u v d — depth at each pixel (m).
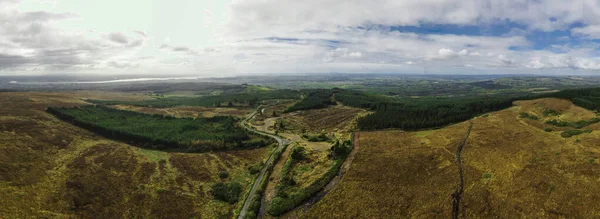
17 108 132.38
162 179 93.06
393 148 102.38
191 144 127.56
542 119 114.62
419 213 63.28
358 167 88.88
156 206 78.19
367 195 73.19
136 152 112.75
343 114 194.12
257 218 72.94
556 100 136.25
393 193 72.31
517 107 139.00
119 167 94.88
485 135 100.50
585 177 61.66
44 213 65.69
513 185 65.44
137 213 74.25
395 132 127.56
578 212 53.03
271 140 134.25
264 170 101.12
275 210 73.94
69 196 73.56
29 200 67.81
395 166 86.12
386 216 64.25
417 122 134.12
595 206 53.03
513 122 114.06
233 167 107.88
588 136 82.88
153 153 116.00
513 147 85.31
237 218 74.69
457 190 68.75
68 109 150.25
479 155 84.69
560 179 63.16
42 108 143.62
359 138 120.25
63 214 67.44
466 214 60.06
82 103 178.50
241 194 87.31
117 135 128.50
